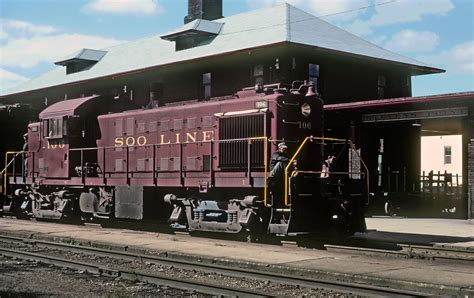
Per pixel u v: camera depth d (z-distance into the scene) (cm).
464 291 823
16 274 1038
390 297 810
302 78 2589
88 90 3388
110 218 1962
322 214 1416
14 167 2239
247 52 2533
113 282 962
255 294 822
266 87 1545
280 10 2942
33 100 3834
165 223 1978
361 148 2550
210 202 1575
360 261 1123
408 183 2909
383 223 2153
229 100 1587
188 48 3044
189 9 3366
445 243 1445
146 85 3077
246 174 1493
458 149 4328
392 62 2855
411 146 2941
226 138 1558
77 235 1620
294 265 1064
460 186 3020
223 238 1576
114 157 1914
